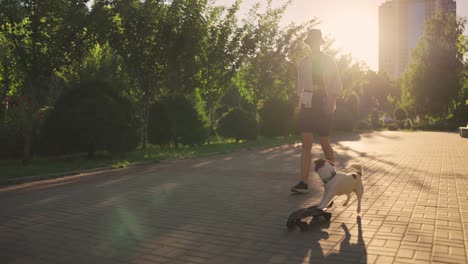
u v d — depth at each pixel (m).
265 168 9.80
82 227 4.54
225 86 21.17
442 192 6.35
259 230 4.36
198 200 5.99
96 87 11.95
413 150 15.16
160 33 15.91
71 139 11.13
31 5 10.40
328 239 3.97
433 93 52.91
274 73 24.22
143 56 15.46
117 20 14.36
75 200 6.05
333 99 6.16
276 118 22.83
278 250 3.67
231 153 14.37
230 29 19.91
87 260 3.48
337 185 4.58
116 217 4.99
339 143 19.94
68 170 9.33
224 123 19.80
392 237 3.99
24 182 8.05
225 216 4.99
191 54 16.95
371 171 8.89
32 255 3.62
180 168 9.93
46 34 10.88
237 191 6.69
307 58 6.28
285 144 19.34
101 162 10.83
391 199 5.81
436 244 3.76
